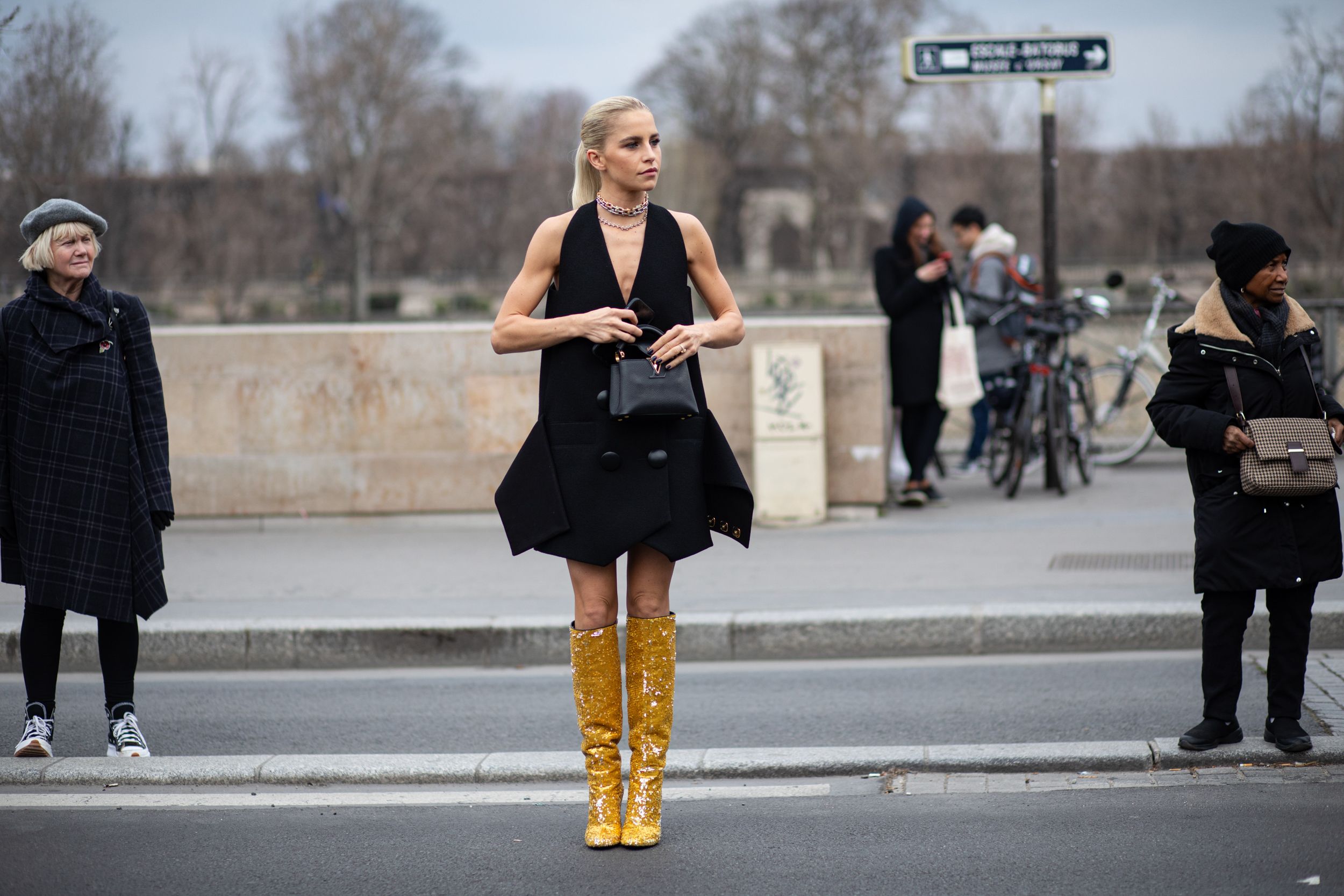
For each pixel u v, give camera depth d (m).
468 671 9.34
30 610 7.10
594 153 5.67
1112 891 5.22
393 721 8.02
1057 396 14.70
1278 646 6.71
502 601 10.23
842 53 110.44
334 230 101.25
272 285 99.62
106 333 7.00
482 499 13.83
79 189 29.92
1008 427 15.56
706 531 5.68
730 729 7.70
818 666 9.13
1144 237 98.19
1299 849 5.56
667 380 5.48
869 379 13.55
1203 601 6.82
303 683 9.00
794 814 6.27
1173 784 6.46
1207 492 6.66
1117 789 6.45
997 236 15.84
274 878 5.56
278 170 97.06
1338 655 8.55
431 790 6.79
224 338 13.73
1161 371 17.09
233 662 9.45
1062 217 102.31
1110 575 10.52
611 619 5.82
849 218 120.38
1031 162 101.75
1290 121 57.16
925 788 6.60
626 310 5.52
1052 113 15.01
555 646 9.47
